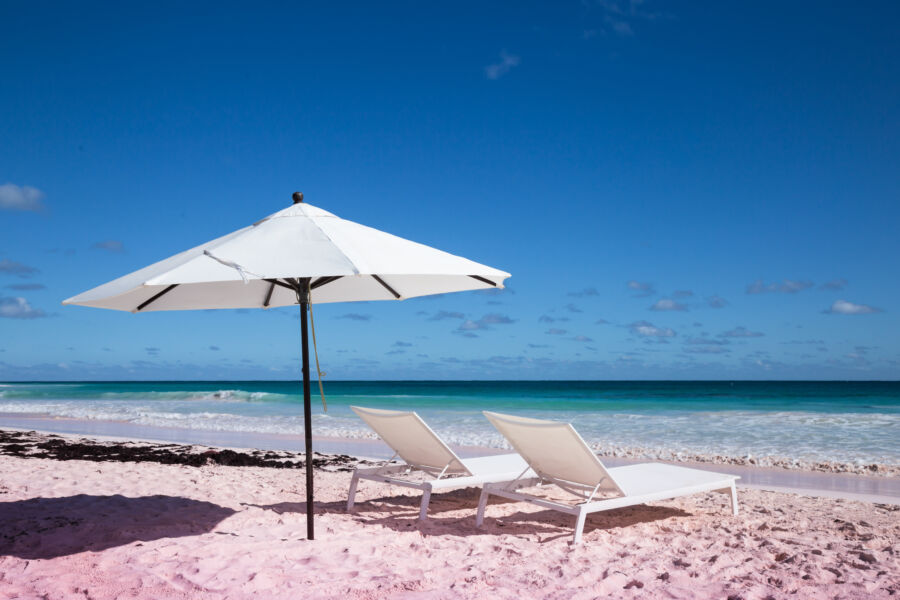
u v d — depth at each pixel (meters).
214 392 41.41
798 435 16.31
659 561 4.51
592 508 5.13
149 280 3.48
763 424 19.56
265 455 11.77
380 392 56.25
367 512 6.25
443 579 4.03
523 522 5.98
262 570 4.05
